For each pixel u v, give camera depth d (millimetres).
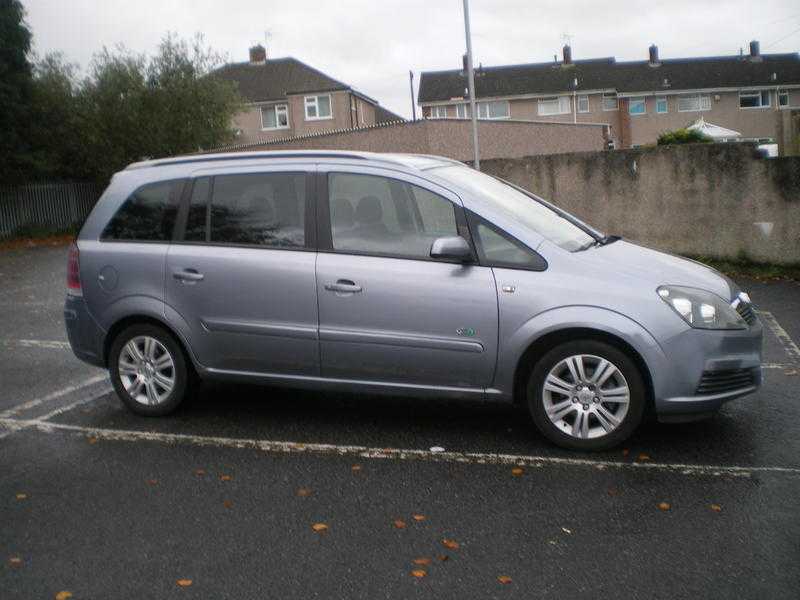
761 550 3779
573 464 4934
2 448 5453
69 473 4973
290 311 5527
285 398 6520
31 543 4020
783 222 12227
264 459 5156
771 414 5762
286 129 55000
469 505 4375
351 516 4270
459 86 63688
